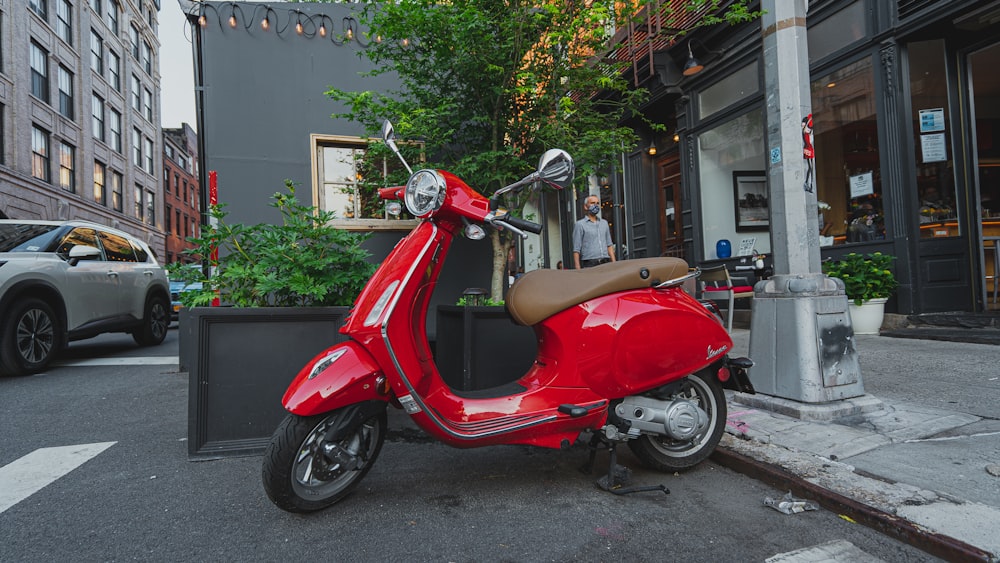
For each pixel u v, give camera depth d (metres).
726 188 9.30
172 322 14.67
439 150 6.22
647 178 11.37
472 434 2.58
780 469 2.84
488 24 4.90
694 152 9.88
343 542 2.32
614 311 2.79
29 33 23.78
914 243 6.60
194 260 3.92
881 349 5.71
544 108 5.61
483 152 5.33
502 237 5.76
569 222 14.02
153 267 9.45
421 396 2.63
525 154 5.77
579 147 5.48
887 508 2.35
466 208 2.66
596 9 4.89
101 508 2.70
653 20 8.65
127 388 5.66
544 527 2.44
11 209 22.02
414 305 2.66
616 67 5.62
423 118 5.02
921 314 6.53
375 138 6.16
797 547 2.21
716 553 2.18
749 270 8.22
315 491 2.61
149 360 7.58
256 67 6.82
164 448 3.66
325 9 7.04
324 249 3.87
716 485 2.88
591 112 5.78
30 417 4.50
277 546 2.29
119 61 33.69
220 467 3.28
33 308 6.44
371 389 2.49
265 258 3.71
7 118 22.23
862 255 6.96
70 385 5.83
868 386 4.34
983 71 6.72
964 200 6.67
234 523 2.52
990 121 6.76
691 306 2.97
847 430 3.38
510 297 2.87
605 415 2.80
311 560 2.18
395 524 2.48
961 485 2.57
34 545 2.32
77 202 27.30
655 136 11.41
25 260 6.53
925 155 6.73
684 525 2.43
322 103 7.02
